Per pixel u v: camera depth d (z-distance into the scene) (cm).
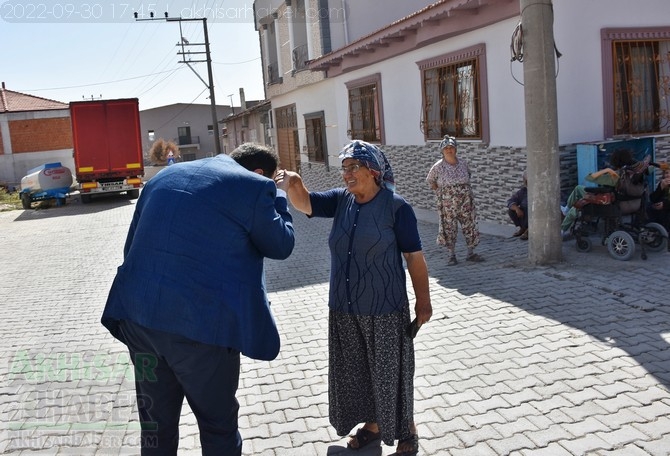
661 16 862
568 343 477
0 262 1202
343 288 328
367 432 360
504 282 662
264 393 441
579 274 658
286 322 602
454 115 1069
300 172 2072
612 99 850
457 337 512
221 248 268
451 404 396
